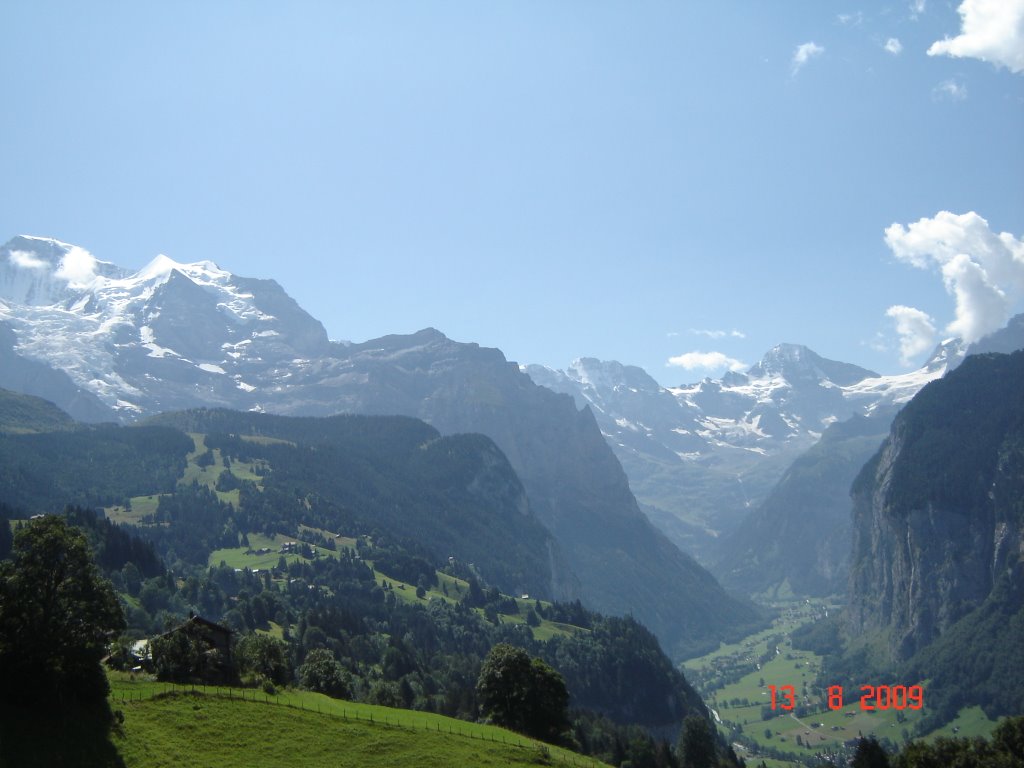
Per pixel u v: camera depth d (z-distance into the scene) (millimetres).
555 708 167500
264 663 148375
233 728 119125
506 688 165875
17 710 104250
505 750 130750
